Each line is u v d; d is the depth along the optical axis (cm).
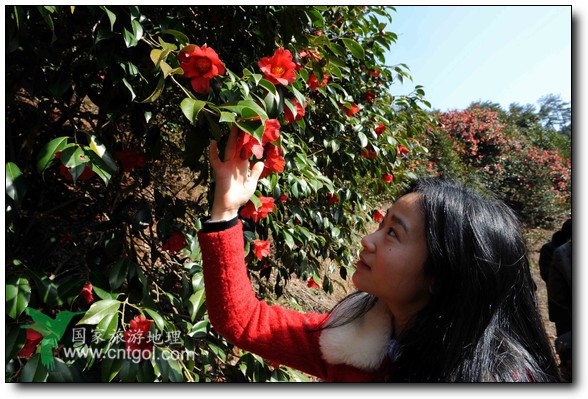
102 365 87
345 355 85
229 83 98
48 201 142
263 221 167
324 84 166
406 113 293
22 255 111
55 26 103
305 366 94
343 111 212
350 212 262
